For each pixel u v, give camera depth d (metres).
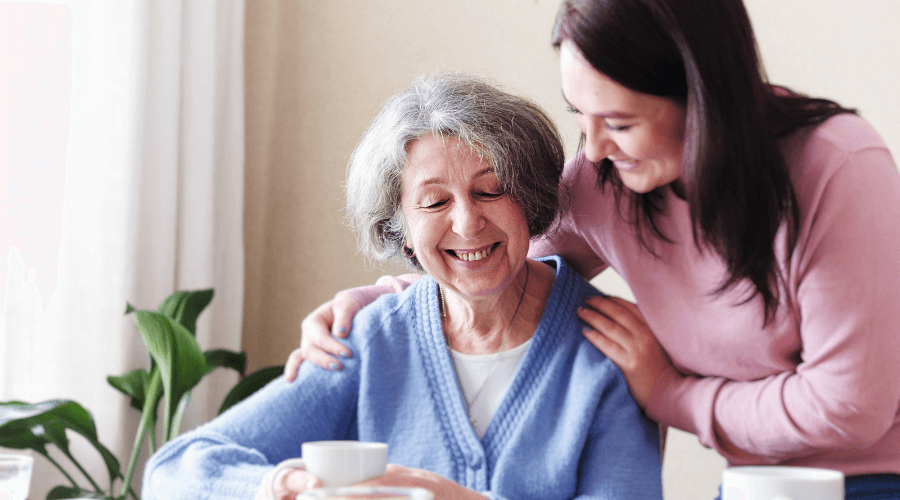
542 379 1.20
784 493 0.60
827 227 0.96
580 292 1.27
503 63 2.31
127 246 2.44
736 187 0.93
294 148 2.80
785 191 0.96
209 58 2.68
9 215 2.29
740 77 0.91
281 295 2.79
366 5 2.64
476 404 1.22
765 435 1.06
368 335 1.27
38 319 2.32
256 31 2.93
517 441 1.16
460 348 1.25
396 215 1.18
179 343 2.06
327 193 2.69
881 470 1.06
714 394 1.12
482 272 1.13
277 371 2.26
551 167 1.16
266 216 2.86
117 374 2.41
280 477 0.87
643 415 1.22
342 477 0.71
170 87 2.58
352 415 1.29
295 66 2.81
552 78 2.21
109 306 2.42
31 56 2.34
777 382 1.07
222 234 2.77
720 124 0.90
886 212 0.95
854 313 0.95
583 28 0.88
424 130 1.10
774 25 1.91
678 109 0.93
